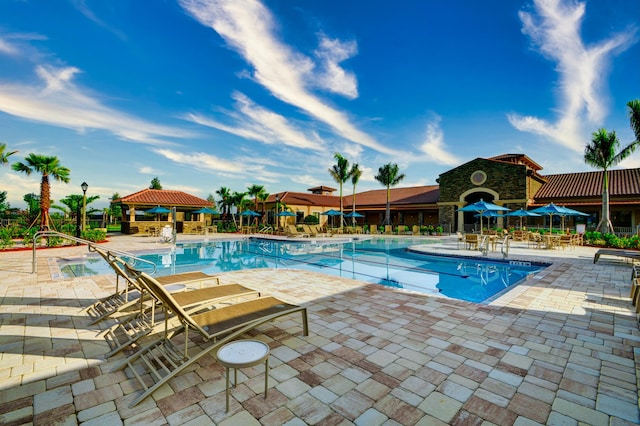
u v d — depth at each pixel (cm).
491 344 402
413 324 478
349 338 423
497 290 880
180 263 1352
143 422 248
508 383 309
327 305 585
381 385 305
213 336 326
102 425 244
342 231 2938
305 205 3891
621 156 1952
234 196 3400
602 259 1199
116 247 1656
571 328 458
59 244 1653
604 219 2058
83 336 423
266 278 852
